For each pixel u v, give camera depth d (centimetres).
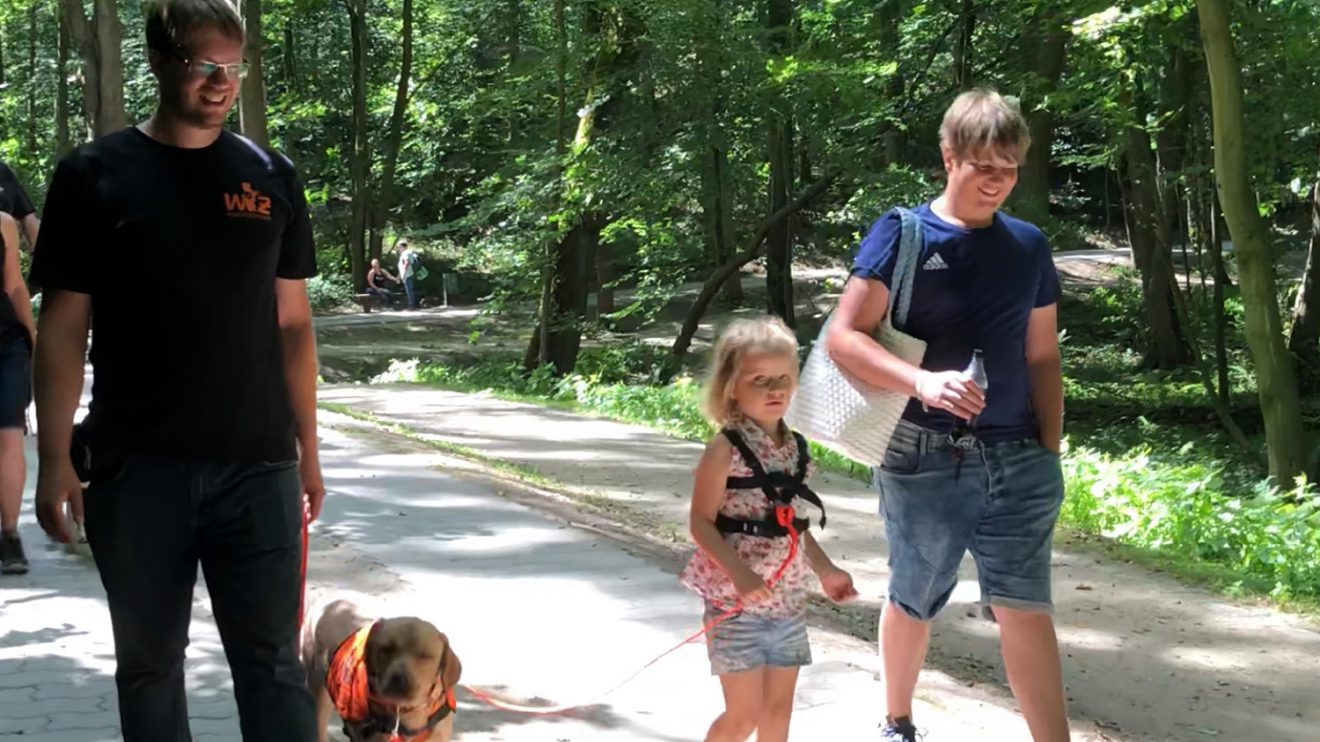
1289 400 1412
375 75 4166
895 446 428
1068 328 3325
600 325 2981
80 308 329
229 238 325
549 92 2202
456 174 3972
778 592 395
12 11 4091
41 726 470
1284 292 2970
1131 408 2320
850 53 2133
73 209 320
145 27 322
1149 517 1030
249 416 332
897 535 434
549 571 726
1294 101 1714
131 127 333
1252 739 575
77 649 562
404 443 1223
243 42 325
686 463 1270
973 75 2109
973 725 513
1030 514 421
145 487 326
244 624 338
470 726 486
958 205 421
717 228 2230
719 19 1948
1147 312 2869
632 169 2031
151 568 329
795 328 2423
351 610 396
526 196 2142
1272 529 1011
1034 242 429
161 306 321
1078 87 1867
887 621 448
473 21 2817
